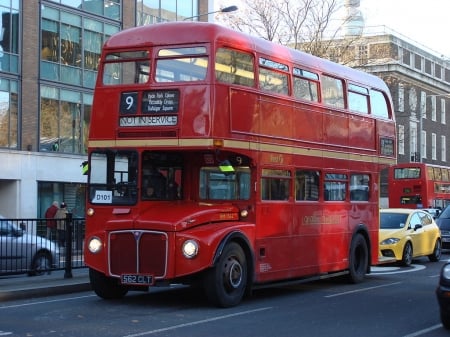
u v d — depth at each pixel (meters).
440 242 21.39
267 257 11.67
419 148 62.41
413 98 62.41
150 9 35.12
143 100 11.03
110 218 11.11
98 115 11.44
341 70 14.68
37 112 29.14
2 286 12.24
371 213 15.73
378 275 16.58
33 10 29.03
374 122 15.95
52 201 29.78
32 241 13.60
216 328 8.87
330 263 13.73
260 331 8.70
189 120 10.60
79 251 14.04
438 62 68.50
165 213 10.72
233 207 11.37
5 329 8.70
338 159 14.18
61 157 29.98
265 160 11.64
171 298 11.88
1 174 27.45
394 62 55.62
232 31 11.21
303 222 12.84
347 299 12.02
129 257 10.62
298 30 31.28
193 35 10.82
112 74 11.55
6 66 28.03
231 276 10.75
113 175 11.23
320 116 13.54
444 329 8.97
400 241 18.62
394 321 9.61
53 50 29.95
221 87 10.68
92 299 11.74
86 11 31.52
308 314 10.19
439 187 41.78
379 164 16.11
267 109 11.80
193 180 11.81
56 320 9.44
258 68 11.66
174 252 10.27
